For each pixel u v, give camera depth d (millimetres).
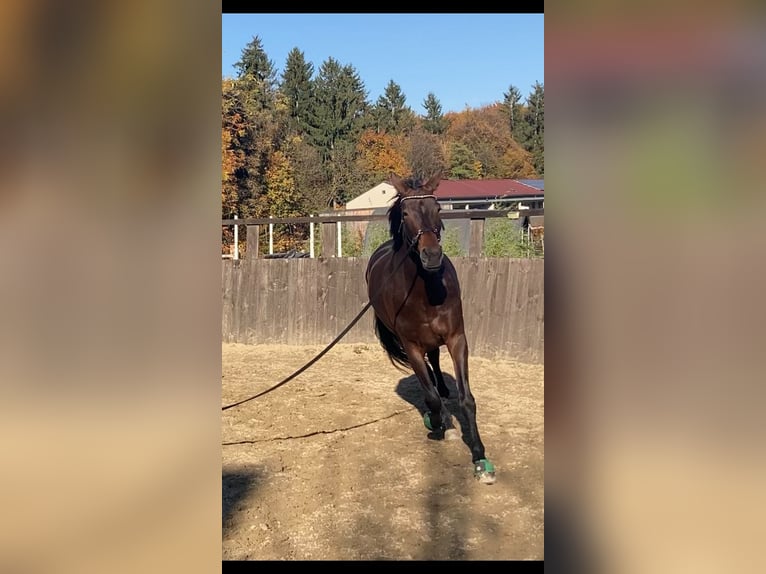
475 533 3178
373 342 8539
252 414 5457
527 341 7121
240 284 9117
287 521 3355
